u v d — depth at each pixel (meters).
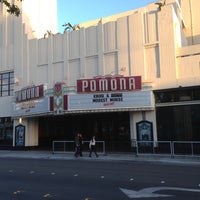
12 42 35.38
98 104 26.58
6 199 9.99
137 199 9.85
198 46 25.56
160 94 26.27
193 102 24.95
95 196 10.31
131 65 27.55
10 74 35.41
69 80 30.45
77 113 27.64
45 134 34.00
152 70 26.73
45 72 32.09
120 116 30.38
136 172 15.80
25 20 35.12
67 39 31.05
